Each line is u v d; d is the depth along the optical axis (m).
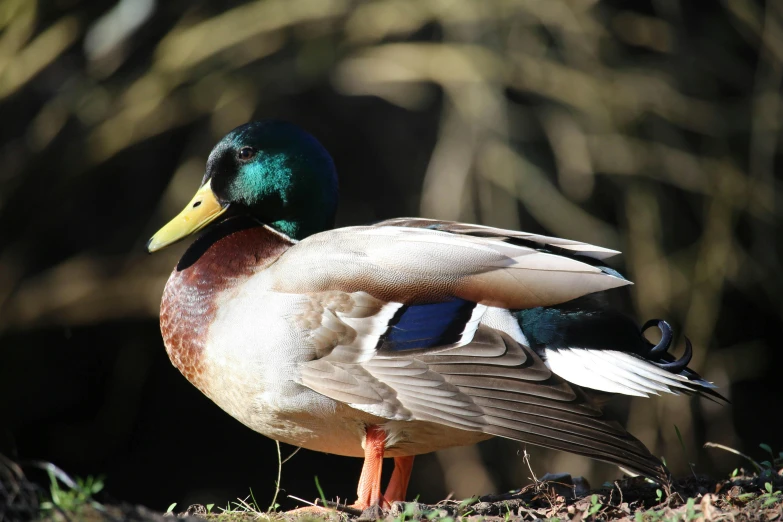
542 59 12.34
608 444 4.27
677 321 12.77
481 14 12.09
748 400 13.93
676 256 12.97
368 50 12.56
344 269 4.88
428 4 12.27
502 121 12.07
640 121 12.68
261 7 12.29
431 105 13.36
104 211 12.92
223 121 12.49
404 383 4.62
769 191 12.69
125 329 13.12
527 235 5.16
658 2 13.10
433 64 12.15
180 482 13.26
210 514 4.57
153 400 13.46
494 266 4.79
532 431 4.32
